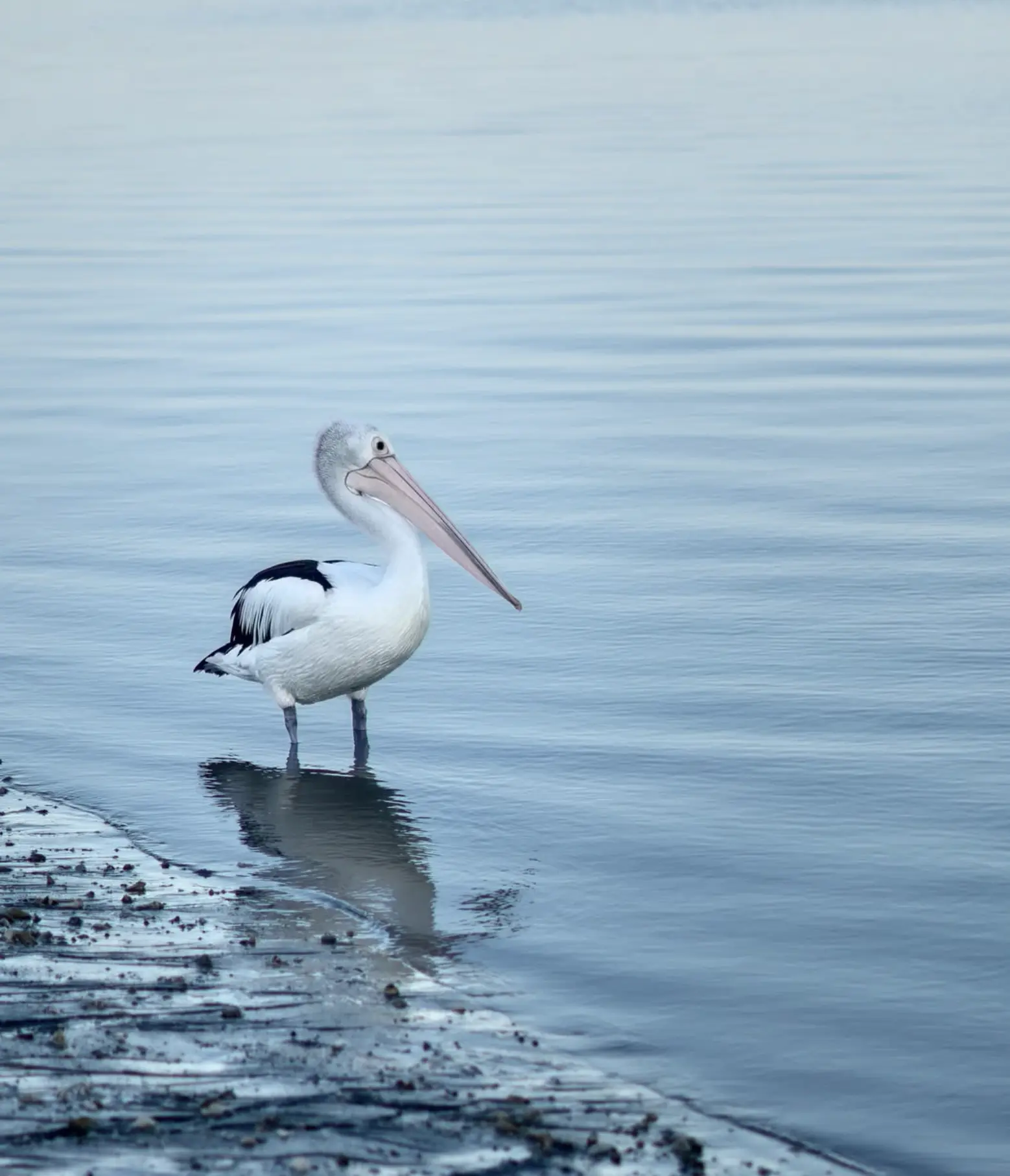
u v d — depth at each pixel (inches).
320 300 1307.8
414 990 364.5
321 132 2278.5
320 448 540.1
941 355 1079.0
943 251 1418.6
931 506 772.0
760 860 438.6
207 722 553.9
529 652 607.2
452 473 850.1
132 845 452.4
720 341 1136.8
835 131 2142.0
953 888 419.5
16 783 500.1
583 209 1665.8
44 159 2122.3
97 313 1285.7
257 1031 336.8
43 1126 294.5
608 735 528.7
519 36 3705.7
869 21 3831.2
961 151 1959.9
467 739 530.6
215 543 749.3
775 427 921.5
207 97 2716.5
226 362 1119.0
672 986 371.6
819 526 747.4
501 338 1162.0
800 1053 342.6
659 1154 297.6
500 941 393.7
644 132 2171.5
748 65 2984.7
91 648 620.4
